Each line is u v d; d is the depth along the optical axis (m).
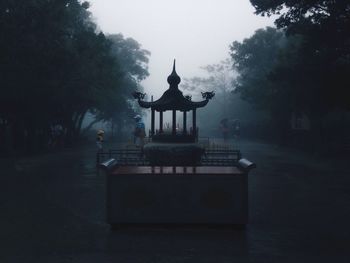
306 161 25.86
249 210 11.21
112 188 9.04
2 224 9.60
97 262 6.92
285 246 7.85
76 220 10.02
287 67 27.12
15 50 25.31
